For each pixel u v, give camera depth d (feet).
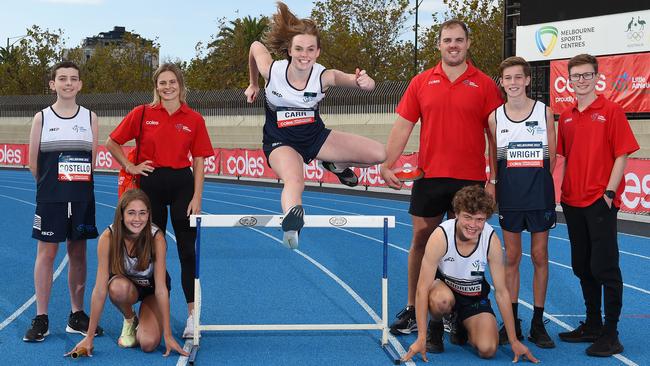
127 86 189.26
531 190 17.53
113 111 118.32
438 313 16.88
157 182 18.69
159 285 16.85
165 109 18.70
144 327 17.20
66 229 18.33
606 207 17.16
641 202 41.93
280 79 15.25
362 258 31.53
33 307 21.80
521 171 17.58
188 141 18.86
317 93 15.19
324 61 145.48
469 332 17.02
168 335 16.87
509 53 65.51
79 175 18.40
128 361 16.52
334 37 144.87
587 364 16.46
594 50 58.54
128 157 18.97
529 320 20.77
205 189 72.33
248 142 103.60
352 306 22.36
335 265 29.68
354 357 17.10
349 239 37.35
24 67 184.34
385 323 17.94
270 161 15.60
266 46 15.47
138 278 17.07
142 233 16.62
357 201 59.16
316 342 18.48
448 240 16.15
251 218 17.21
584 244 18.02
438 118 18.26
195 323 17.49
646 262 30.42
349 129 92.22
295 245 14.65
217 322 20.22
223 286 25.18
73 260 18.79
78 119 18.48
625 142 17.06
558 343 18.31
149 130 18.57
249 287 25.05
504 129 17.75
